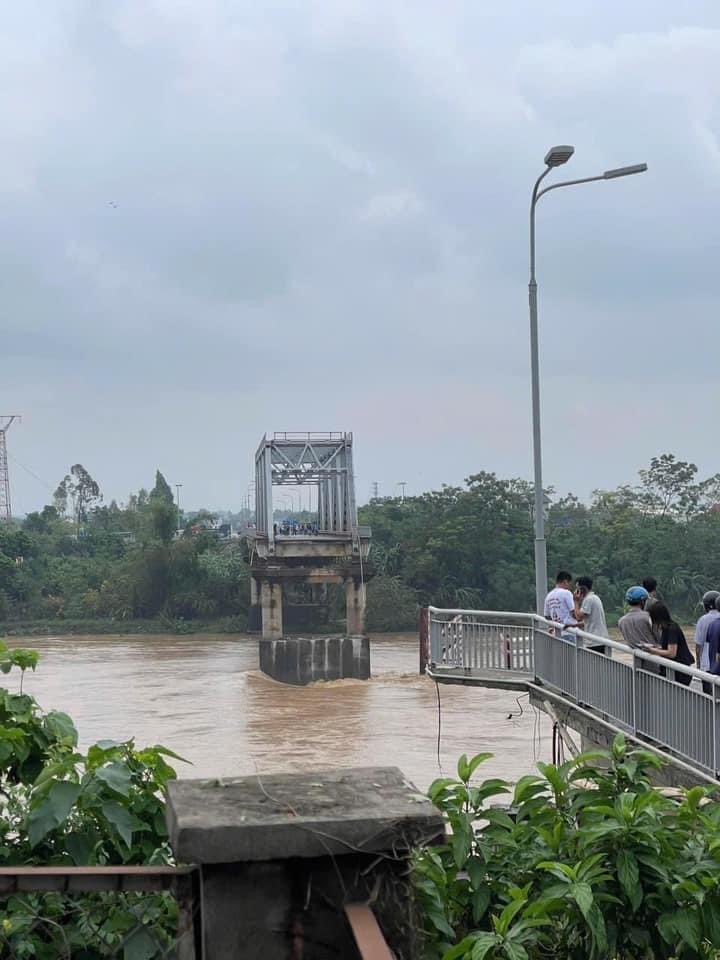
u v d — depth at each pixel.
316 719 48.12
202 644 90.88
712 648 12.48
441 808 3.92
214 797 2.71
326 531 87.12
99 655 80.38
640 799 3.70
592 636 13.70
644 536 98.56
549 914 3.55
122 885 2.63
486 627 17.44
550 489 122.94
